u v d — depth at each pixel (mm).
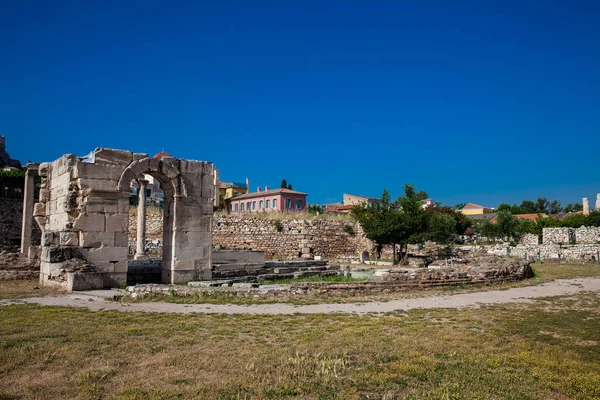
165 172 20266
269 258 43000
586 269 33844
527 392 7238
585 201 91562
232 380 7375
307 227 44969
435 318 13242
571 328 12008
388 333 11047
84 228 18406
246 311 13773
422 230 38094
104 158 19000
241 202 95812
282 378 7539
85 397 6562
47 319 11773
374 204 39500
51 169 22000
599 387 7391
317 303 15633
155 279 21922
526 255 45438
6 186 49969
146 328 10953
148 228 41281
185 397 6652
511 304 16109
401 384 7484
